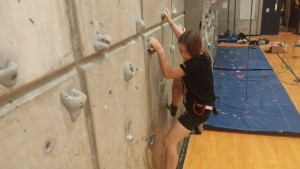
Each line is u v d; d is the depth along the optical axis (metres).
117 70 1.19
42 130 0.72
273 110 3.69
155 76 1.85
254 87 4.57
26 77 0.66
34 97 0.69
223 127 3.31
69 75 0.86
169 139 2.09
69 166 0.86
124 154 1.33
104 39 1.01
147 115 1.71
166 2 2.10
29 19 0.66
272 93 4.28
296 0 9.27
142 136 1.62
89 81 0.95
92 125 0.99
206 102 2.06
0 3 0.58
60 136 0.80
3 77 0.59
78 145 0.91
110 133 1.15
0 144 0.60
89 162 1.00
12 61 0.62
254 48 7.32
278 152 2.88
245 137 3.19
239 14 9.25
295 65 5.95
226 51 7.16
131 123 1.41
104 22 1.05
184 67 1.90
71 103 0.82
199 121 2.11
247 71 5.34
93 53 0.98
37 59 0.70
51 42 0.75
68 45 0.84
